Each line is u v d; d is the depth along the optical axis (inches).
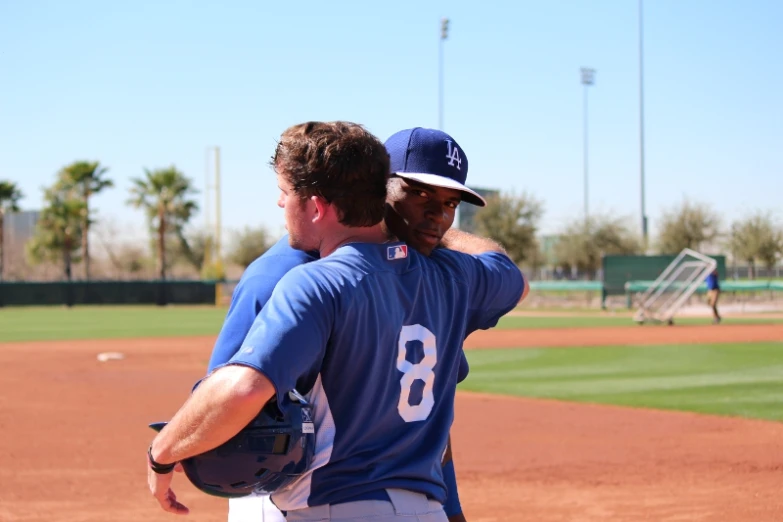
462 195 139.0
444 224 137.3
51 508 308.7
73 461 388.2
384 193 120.3
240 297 121.7
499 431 461.7
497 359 852.6
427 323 122.3
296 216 120.7
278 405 104.7
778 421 485.7
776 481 346.6
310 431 109.0
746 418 496.1
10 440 435.8
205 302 2640.3
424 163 134.2
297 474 109.9
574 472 366.0
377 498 115.1
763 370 725.3
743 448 413.1
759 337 1060.5
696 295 2066.9
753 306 1950.1
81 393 621.6
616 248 2965.1
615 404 553.9
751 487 337.1
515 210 2881.4
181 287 2620.6
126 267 3809.1
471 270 137.6
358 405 113.4
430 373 122.3
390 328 115.3
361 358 112.3
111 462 386.3
